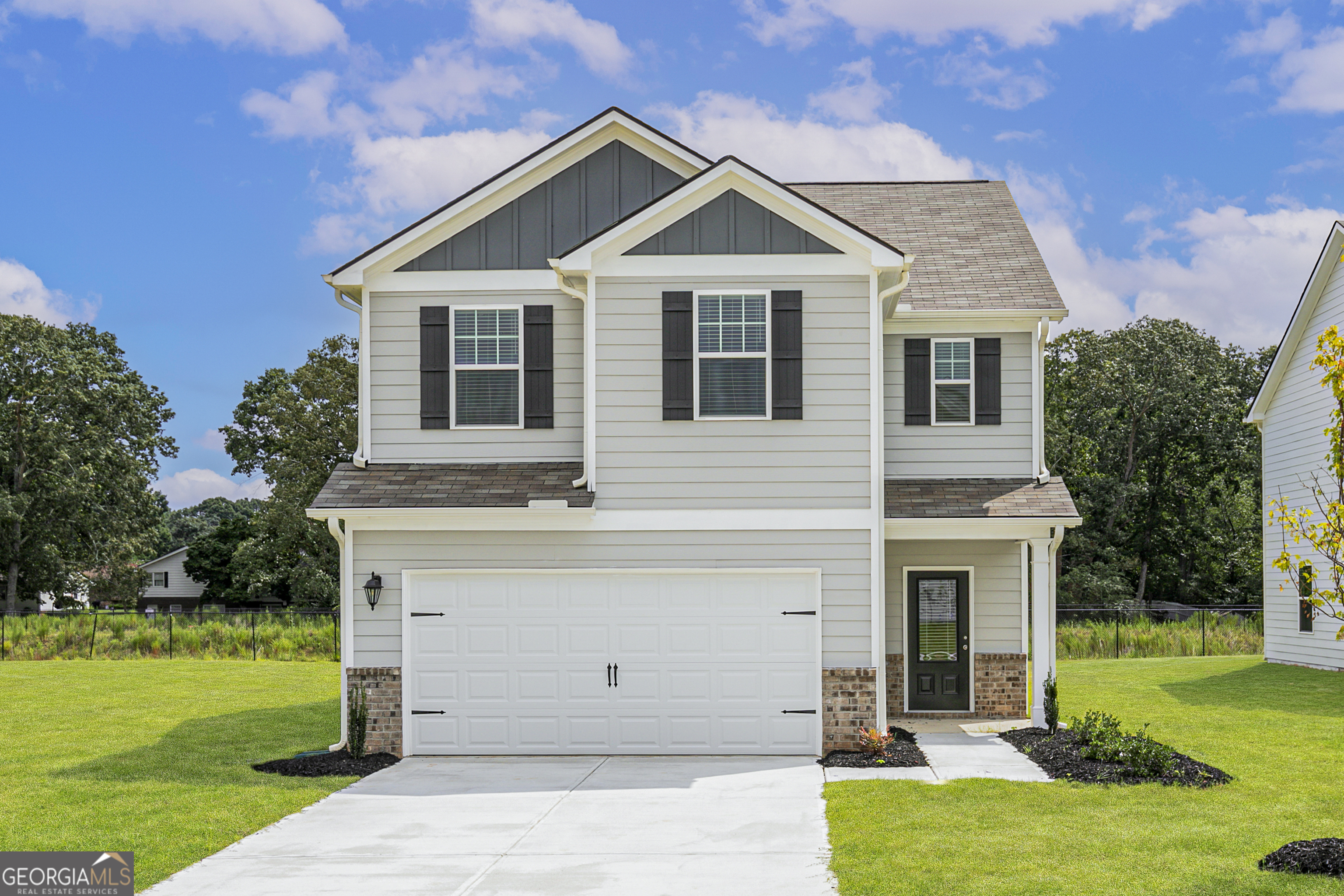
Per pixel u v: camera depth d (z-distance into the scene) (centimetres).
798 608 1397
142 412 5253
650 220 1412
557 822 1047
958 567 1716
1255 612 3284
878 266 1391
